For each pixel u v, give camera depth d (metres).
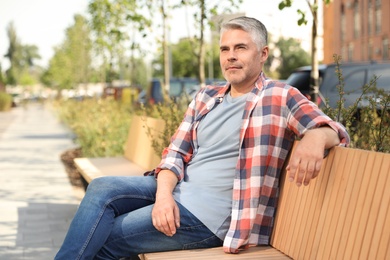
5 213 7.23
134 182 3.64
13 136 21.22
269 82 3.57
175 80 21.36
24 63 160.75
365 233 2.79
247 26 3.56
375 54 32.53
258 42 3.57
